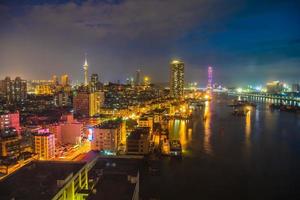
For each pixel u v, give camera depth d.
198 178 184.88
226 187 171.38
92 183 118.31
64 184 102.19
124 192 100.25
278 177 188.38
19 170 115.75
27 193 94.56
